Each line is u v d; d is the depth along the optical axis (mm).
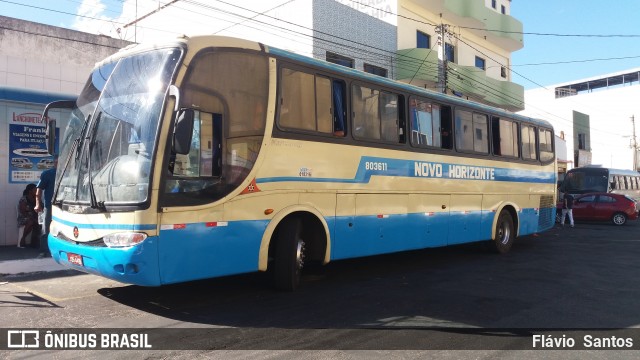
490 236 12070
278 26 20250
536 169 14086
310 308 6691
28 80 12883
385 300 7289
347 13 20391
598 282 9031
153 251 5562
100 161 6082
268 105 6961
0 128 11562
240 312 6410
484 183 11742
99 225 5805
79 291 7406
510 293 7969
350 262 10836
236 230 6453
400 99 9445
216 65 6383
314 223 7812
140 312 6328
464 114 11188
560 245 14984
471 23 28062
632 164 57750
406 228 9375
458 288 8266
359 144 8391
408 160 9453
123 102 6207
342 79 8180
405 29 23891
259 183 6766
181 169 5895
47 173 9125
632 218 23375
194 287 7727
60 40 14617
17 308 6457
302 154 7395
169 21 26672
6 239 11664
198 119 6117
